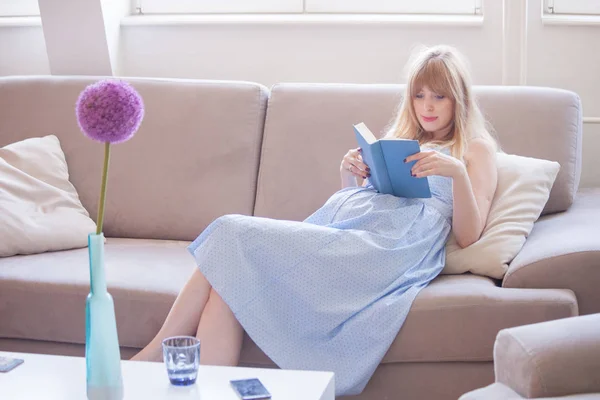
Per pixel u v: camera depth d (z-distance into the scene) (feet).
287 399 4.41
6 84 8.85
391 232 6.61
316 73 9.77
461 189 6.65
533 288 6.24
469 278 6.58
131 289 6.57
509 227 6.85
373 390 6.19
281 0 9.89
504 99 7.96
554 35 9.16
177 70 10.08
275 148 8.12
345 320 6.13
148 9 10.25
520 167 7.34
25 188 7.93
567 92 7.98
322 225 6.96
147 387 4.58
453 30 9.39
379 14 9.66
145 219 8.25
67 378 4.76
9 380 4.74
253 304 6.03
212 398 4.42
